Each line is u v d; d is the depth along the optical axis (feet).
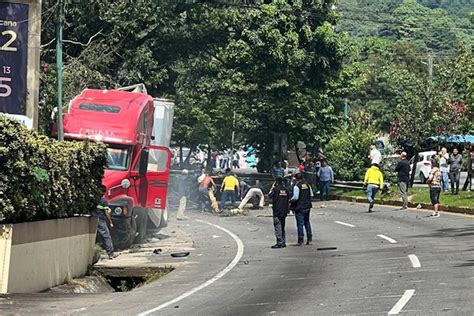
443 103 220.84
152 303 73.97
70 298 77.41
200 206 200.64
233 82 220.02
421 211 175.22
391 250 108.58
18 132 74.13
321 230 143.84
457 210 169.58
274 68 226.58
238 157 380.78
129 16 193.67
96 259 104.47
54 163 84.07
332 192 232.94
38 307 70.03
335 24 241.14
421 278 81.35
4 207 73.46
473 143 266.57
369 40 453.17
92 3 190.19
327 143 251.60
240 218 180.34
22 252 76.64
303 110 238.27
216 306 70.69
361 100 403.34
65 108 141.28
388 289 75.20
